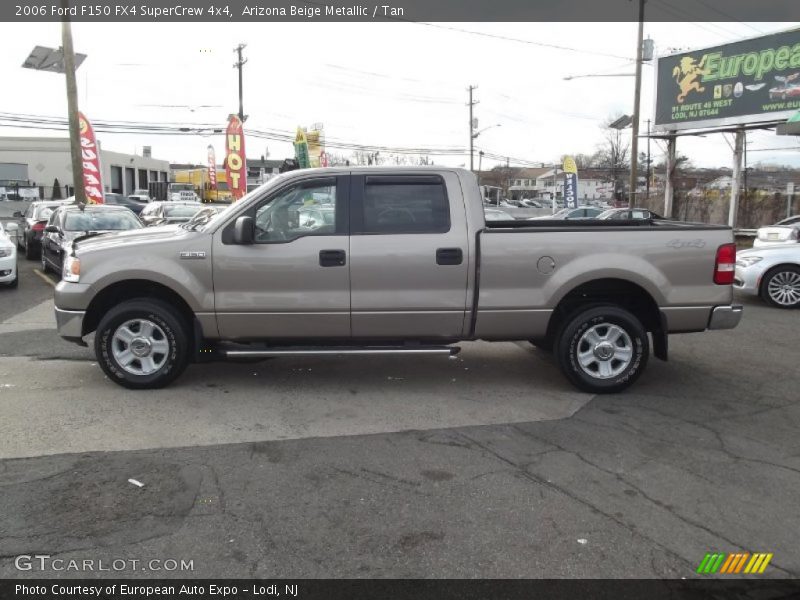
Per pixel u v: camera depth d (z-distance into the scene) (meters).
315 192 5.54
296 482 3.93
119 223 13.18
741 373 6.58
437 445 4.56
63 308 5.59
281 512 3.55
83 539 3.24
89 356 6.88
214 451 4.39
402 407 5.39
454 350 5.62
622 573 3.02
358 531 3.36
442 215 5.55
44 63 19.97
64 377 6.09
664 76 23.70
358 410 5.30
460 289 5.53
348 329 5.57
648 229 5.59
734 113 21.33
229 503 3.64
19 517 3.44
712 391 5.94
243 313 5.50
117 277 5.46
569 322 5.70
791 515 3.60
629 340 5.70
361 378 6.23
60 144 50.84
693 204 29.77
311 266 5.43
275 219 5.53
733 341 8.15
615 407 5.45
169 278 5.43
